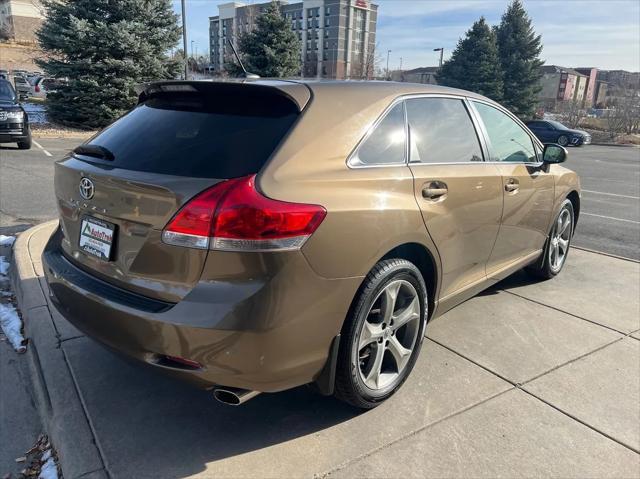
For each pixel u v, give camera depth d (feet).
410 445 8.16
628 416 9.09
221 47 274.36
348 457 7.86
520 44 134.92
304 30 361.92
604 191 37.60
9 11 199.72
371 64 183.83
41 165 34.63
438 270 9.74
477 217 10.64
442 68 140.56
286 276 6.85
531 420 8.89
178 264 6.98
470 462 7.86
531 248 13.93
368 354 8.76
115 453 7.74
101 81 58.49
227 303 6.68
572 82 347.97
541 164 13.65
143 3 58.90
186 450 7.88
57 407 8.67
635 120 120.26
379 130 8.71
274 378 7.17
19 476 7.64
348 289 7.62
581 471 7.77
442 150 10.07
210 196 6.78
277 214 6.73
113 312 7.40
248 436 8.26
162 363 7.17
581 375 10.36
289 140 7.47
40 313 11.62
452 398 9.42
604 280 15.96
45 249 9.85
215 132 7.79
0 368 10.36
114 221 7.77
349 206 7.51
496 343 11.56
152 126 8.44
